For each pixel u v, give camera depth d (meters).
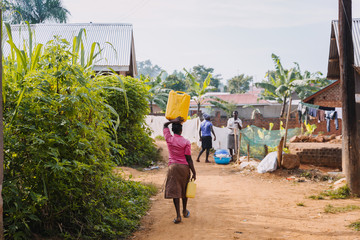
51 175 4.53
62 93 4.93
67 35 20.22
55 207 4.55
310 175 10.33
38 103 4.52
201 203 7.41
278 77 34.88
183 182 6.05
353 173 8.14
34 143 4.23
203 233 5.42
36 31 20.39
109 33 20.66
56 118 4.68
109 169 5.77
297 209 6.91
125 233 5.34
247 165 11.98
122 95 11.92
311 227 5.66
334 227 5.62
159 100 31.30
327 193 8.34
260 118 34.53
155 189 8.45
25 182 4.35
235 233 5.40
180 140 6.02
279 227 5.69
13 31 20.02
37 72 4.66
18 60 4.66
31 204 4.33
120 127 11.98
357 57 11.73
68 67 4.83
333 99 18.06
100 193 5.59
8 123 4.29
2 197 3.93
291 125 32.09
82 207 5.05
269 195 8.24
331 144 12.86
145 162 12.41
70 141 4.77
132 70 23.86
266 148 13.32
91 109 5.16
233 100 43.53
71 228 4.88
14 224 3.99
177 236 5.29
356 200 7.73
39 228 4.58
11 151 4.23
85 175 5.02
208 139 14.08
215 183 9.80
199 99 32.34
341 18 8.43
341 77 8.47
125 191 6.89
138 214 6.30
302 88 32.72
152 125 21.69
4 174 4.18
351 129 8.23
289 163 10.76
